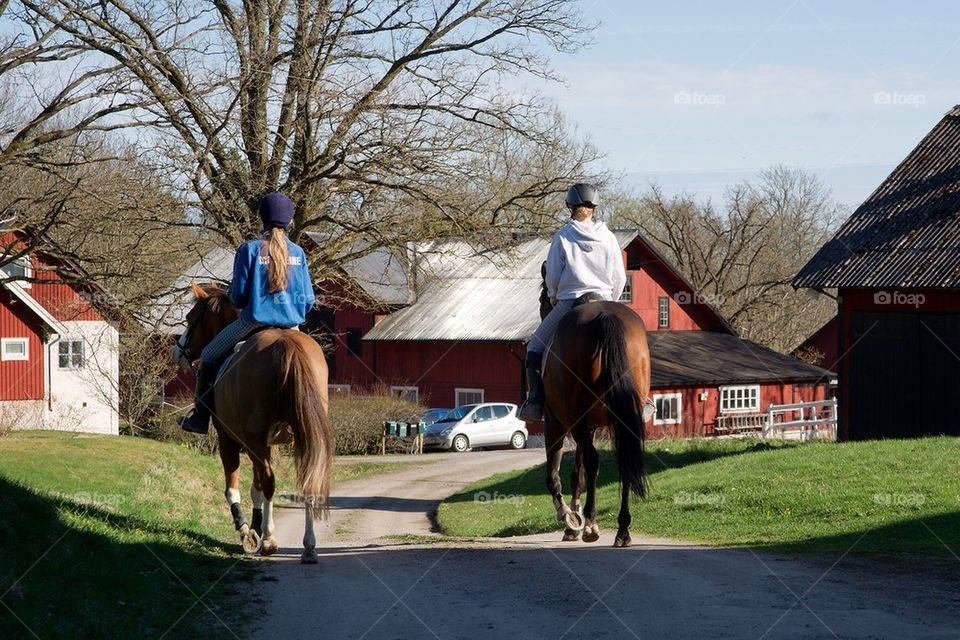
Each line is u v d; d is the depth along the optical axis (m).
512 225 24.98
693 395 44.25
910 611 6.63
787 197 64.00
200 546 10.28
